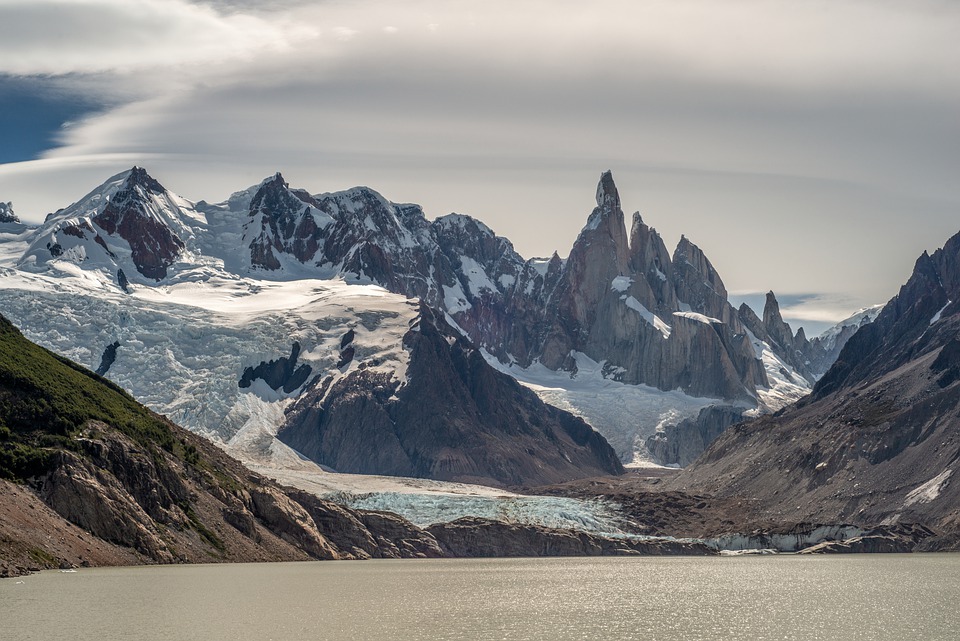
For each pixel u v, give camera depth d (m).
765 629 170.00
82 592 194.62
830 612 189.25
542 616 182.50
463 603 199.12
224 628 164.12
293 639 156.38
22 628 158.38
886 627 172.00
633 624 174.25
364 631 164.12
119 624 163.75
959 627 171.88
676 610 191.25
